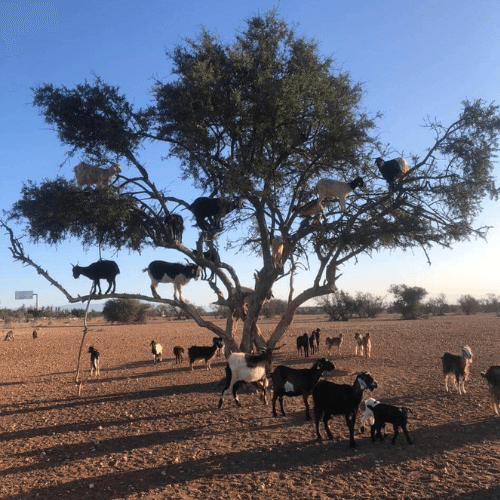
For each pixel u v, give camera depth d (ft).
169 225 49.39
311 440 32.63
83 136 45.85
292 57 49.26
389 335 122.72
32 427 40.88
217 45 49.14
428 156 44.93
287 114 43.70
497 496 22.44
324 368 37.65
